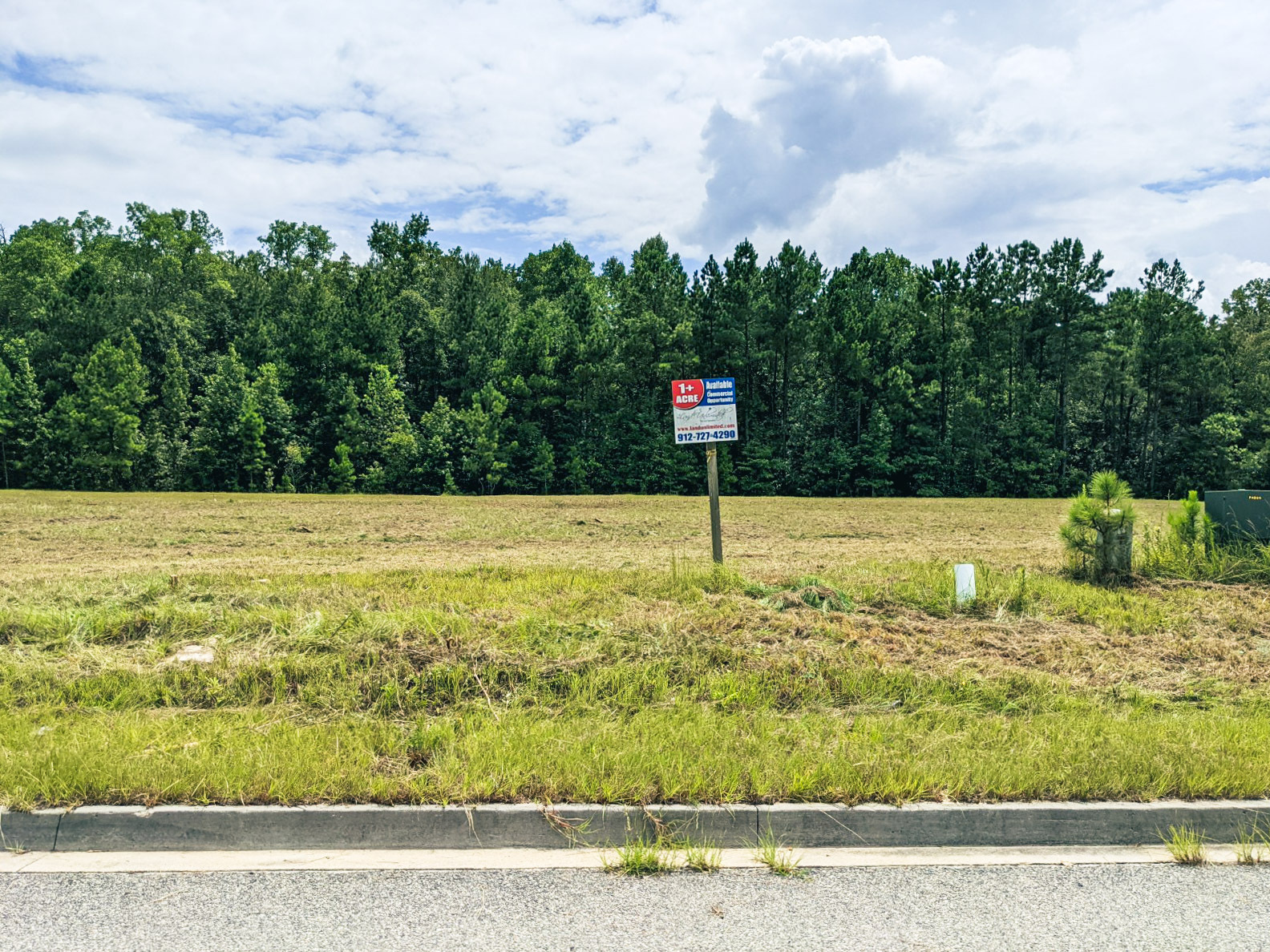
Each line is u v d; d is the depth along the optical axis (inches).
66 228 3385.8
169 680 252.2
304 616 301.6
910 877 160.1
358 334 2502.5
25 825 169.6
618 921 141.7
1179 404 2353.6
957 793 184.4
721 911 145.6
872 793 183.0
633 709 242.8
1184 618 353.7
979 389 2397.9
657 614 316.8
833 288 2357.3
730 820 174.6
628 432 2395.4
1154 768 196.5
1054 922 143.8
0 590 361.4
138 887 152.7
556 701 247.3
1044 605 368.8
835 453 2335.1
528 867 161.8
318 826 171.3
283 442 2283.5
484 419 2293.3
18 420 2138.3
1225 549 459.2
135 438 2146.9
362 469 2309.3
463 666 255.9
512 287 3196.4
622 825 173.8
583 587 373.4
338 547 725.3
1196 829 180.5
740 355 2372.0
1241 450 2172.7
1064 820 178.2
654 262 2481.5
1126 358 2281.0
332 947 133.0
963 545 765.3
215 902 147.1
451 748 202.5
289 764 188.9
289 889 152.3
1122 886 157.8
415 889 152.3
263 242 3302.2
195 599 333.7
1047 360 2384.4
